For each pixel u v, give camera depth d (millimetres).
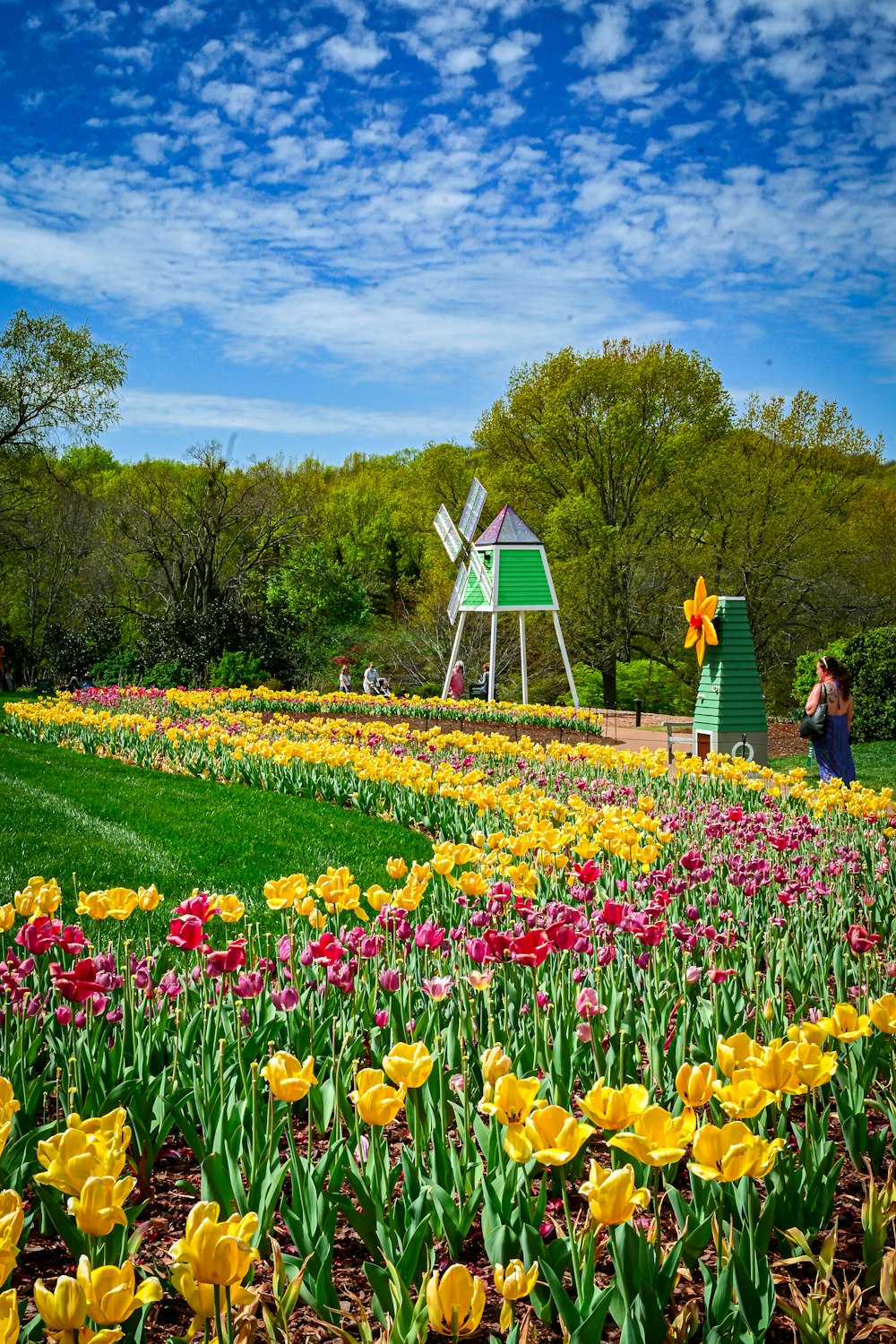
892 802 7969
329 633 35406
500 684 35500
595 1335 2082
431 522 41594
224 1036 3645
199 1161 2906
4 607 45125
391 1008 3662
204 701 19469
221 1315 1874
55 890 4074
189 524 38469
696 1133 2090
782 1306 2502
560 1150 2053
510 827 7922
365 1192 2543
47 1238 2826
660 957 4426
